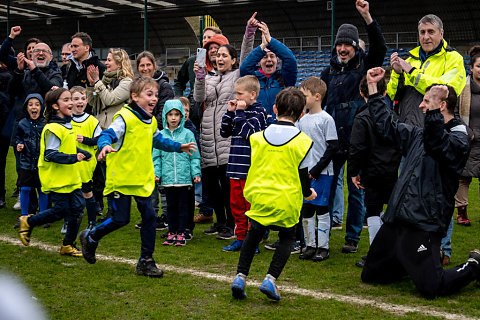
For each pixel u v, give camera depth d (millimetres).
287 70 5281
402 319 2998
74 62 6461
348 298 3426
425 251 3441
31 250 4742
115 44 30781
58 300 3332
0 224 5945
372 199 4176
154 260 4215
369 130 4105
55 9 27281
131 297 3412
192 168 5121
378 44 4703
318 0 23828
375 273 3721
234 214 4832
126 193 3836
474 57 6047
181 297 3412
